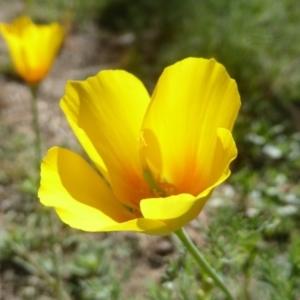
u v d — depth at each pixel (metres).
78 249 0.42
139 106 0.28
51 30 0.40
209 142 0.27
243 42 0.58
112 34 0.69
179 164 0.28
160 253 0.42
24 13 0.74
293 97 0.56
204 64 0.27
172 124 0.27
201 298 0.32
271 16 0.60
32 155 0.50
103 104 0.28
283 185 0.45
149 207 0.25
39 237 0.43
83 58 0.65
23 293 0.41
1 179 0.48
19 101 0.58
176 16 0.66
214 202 0.43
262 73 0.57
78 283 0.41
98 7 0.74
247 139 0.49
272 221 0.35
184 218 0.26
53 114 0.57
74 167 0.27
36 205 0.45
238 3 0.62
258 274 0.35
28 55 0.40
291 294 0.32
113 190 0.28
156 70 0.61
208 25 0.61
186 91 0.27
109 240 0.43
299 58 0.60
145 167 0.27
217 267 0.32
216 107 0.27
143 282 0.41
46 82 0.61
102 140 0.28
